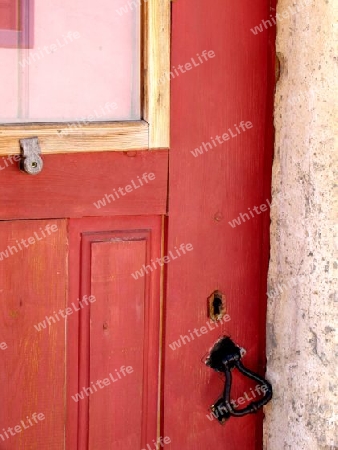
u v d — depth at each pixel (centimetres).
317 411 179
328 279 175
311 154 173
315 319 177
